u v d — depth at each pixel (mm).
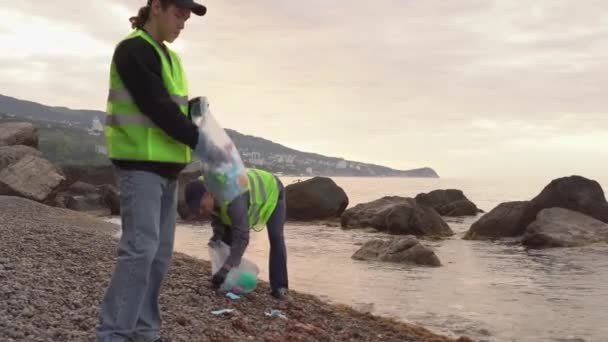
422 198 39719
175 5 3648
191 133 3629
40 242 8625
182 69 3932
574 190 24516
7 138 30562
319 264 14664
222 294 6461
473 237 23156
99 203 33875
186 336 4738
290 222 31000
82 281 6160
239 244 6238
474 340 7625
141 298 3682
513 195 91625
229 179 5215
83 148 172250
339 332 6109
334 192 32250
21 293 5176
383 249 15766
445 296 10664
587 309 9758
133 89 3490
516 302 10266
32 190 24938
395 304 9820
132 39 3539
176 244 17938
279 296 6824
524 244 20812
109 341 3592
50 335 4160
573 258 17000
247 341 4957
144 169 3617
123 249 3652
